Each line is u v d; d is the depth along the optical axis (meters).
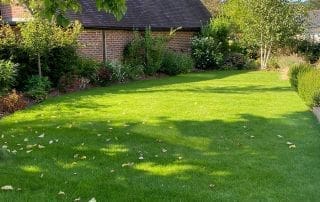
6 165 6.94
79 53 19.89
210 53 26.59
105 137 8.81
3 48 14.62
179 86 17.34
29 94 13.78
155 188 5.96
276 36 26.45
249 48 28.58
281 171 6.68
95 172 6.62
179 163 7.06
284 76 20.23
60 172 6.62
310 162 7.14
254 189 5.95
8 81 13.45
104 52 21.16
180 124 9.98
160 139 8.64
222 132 9.21
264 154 7.58
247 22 27.31
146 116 10.95
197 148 8.00
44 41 14.94
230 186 6.05
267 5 26.45
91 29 20.45
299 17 27.73
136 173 6.59
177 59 23.17
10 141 8.56
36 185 6.04
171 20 26.02
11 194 5.72
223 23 27.45
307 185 6.11
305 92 12.81
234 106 12.37
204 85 17.70
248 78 20.64
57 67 16.14
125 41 22.38
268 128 9.56
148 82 19.00
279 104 12.69
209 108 12.06
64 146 8.12
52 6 6.55
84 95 14.73
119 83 18.67
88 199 5.58
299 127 9.66
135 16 23.56
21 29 15.00
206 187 6.01
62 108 12.23
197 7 30.06
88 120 10.52
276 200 5.58
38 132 9.32
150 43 21.69
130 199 5.58
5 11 19.83
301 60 24.38
